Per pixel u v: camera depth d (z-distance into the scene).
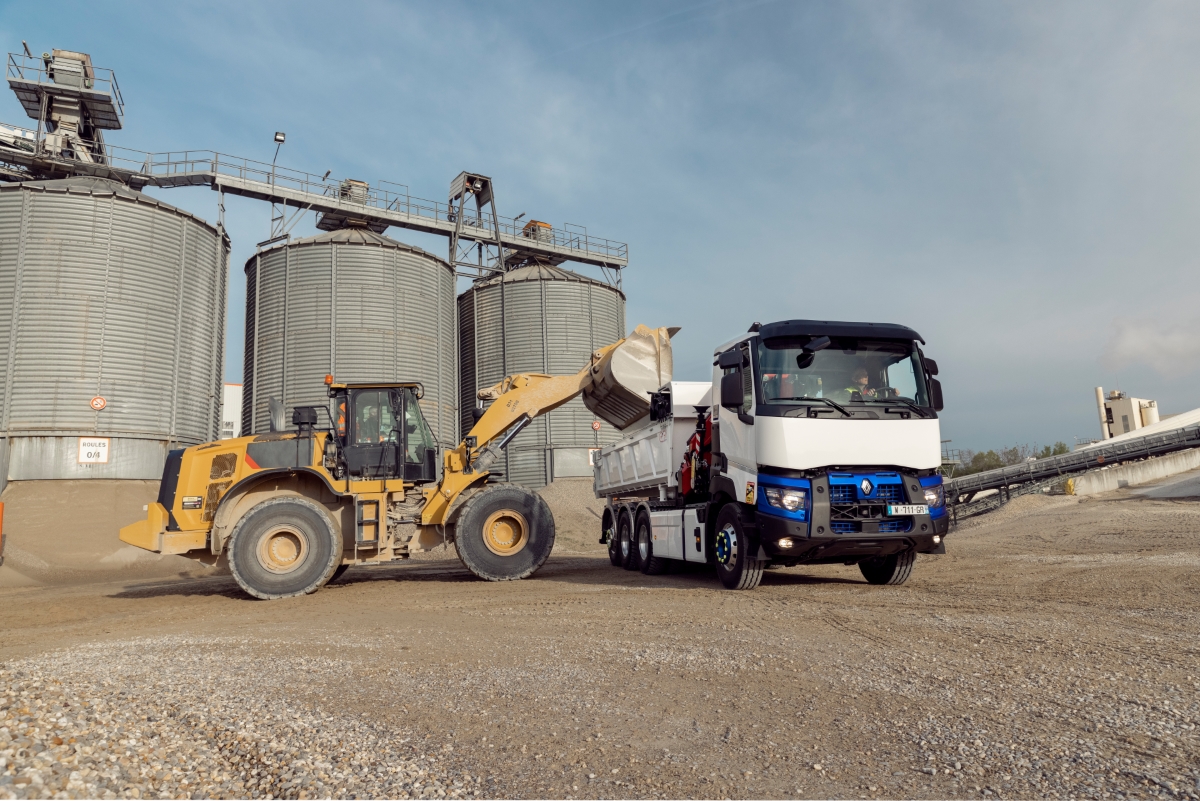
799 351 9.43
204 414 28.50
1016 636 5.74
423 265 33.88
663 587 10.59
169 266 27.16
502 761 3.31
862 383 9.39
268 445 11.95
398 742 3.57
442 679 5.02
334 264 31.64
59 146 29.52
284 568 11.23
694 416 12.39
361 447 12.20
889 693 4.28
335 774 3.11
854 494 8.99
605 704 4.28
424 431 12.80
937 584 9.62
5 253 24.72
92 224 25.58
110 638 7.54
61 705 3.78
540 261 43.44
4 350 24.25
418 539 12.88
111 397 25.28
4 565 18.81
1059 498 31.45
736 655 5.46
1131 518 19.84
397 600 10.21
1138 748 3.18
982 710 3.85
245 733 3.64
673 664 5.25
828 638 5.99
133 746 3.30
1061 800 2.69
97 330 25.28
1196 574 8.92
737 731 3.71
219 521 11.44
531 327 38.06
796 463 8.87
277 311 31.62
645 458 13.73
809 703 4.16
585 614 7.88
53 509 22.89
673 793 2.91
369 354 31.50
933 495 9.18
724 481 10.13
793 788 2.94
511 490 12.80
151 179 31.78
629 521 14.76
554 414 37.59
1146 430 68.56
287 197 34.44
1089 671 4.57
